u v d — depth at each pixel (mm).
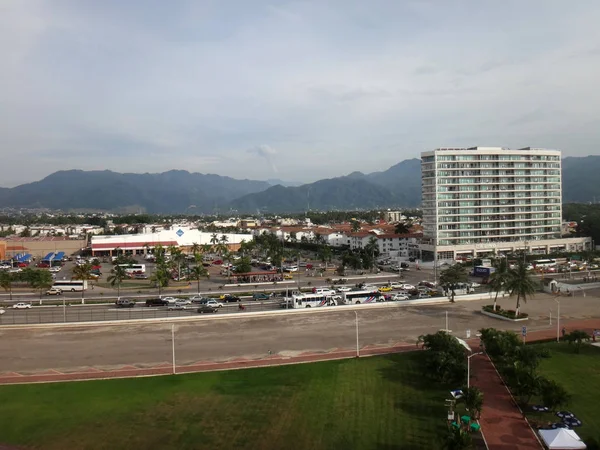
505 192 185625
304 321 89688
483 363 64500
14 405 52906
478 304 104375
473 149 181750
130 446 43812
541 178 191250
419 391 55531
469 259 174250
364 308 100812
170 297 113188
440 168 178250
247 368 64125
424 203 184250
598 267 154000
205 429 46875
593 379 58594
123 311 100188
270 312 94938
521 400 52406
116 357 69250
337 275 153750
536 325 85438
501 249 183375
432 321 88750
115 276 126688
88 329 85062
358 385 57531
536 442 43469
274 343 75500
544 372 60938
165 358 68688
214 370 63469
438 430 46000
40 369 64500
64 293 123938
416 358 67250
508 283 91000
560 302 105125
